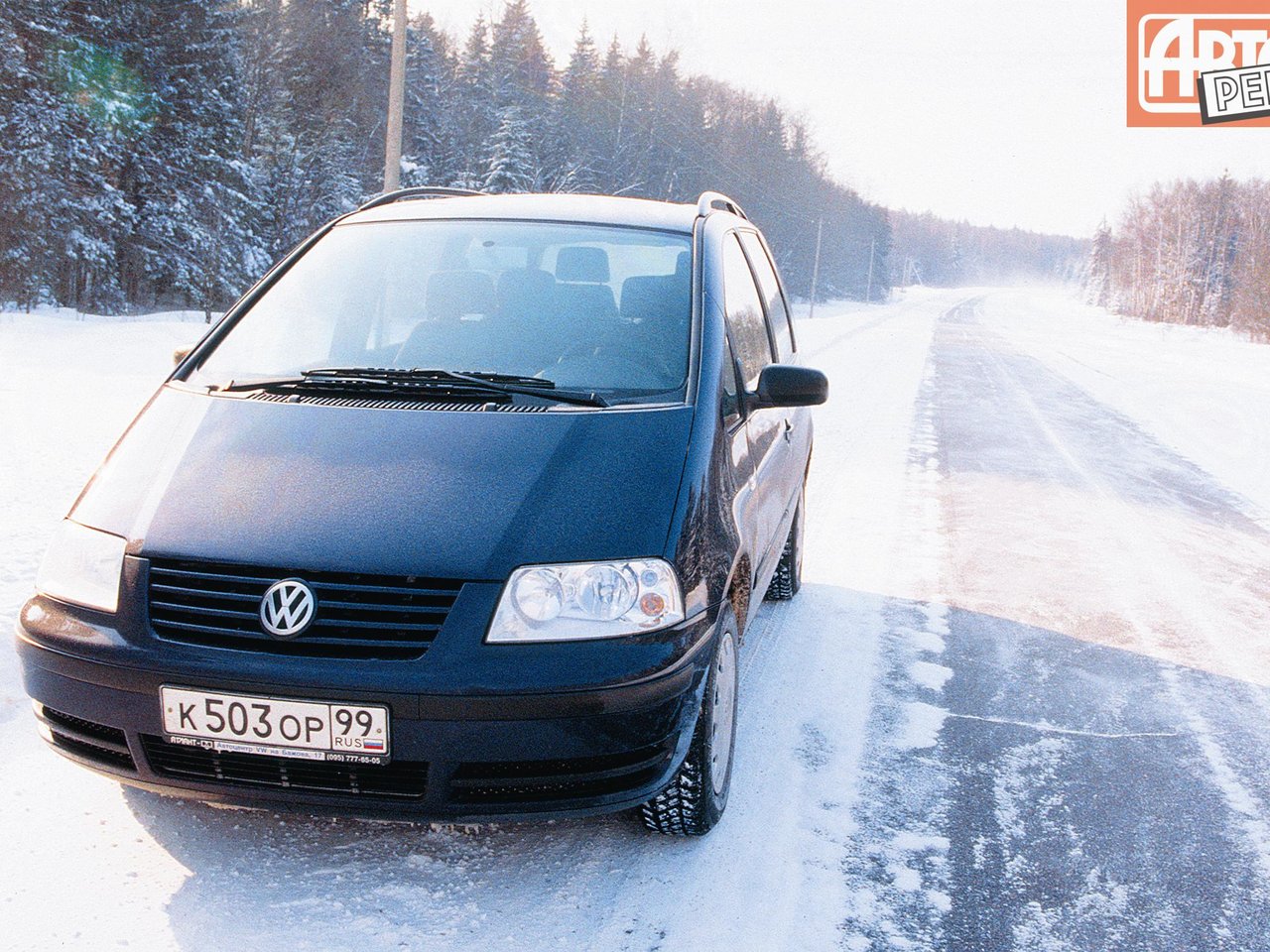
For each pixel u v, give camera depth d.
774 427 3.85
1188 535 7.25
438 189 3.97
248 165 36.09
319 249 3.54
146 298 32.91
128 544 2.35
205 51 31.88
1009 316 79.62
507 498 2.38
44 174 25.27
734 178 85.38
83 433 7.68
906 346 29.50
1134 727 3.85
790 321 4.97
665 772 2.38
